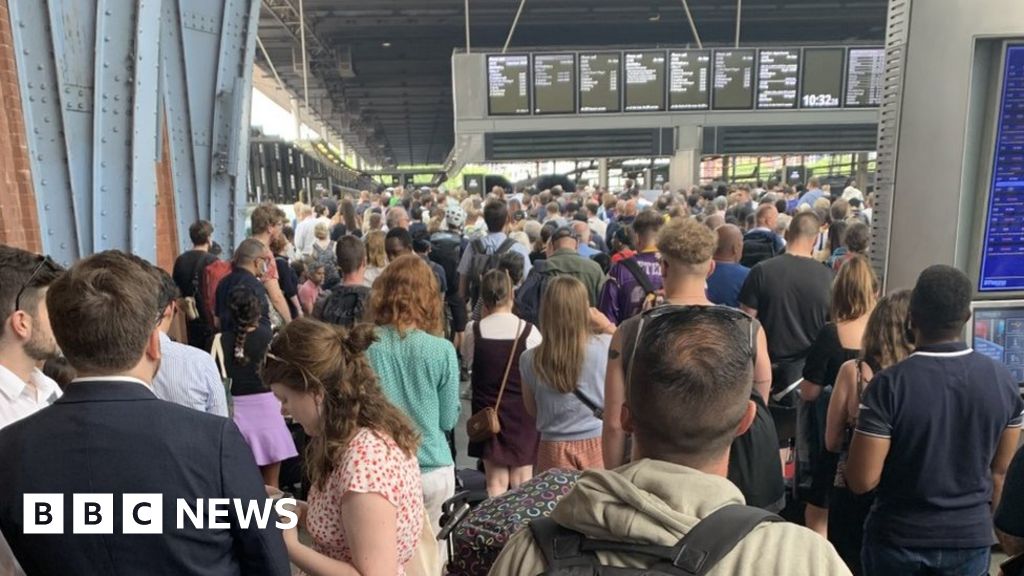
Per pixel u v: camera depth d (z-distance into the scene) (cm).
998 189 261
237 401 320
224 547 132
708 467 100
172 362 270
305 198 1619
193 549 127
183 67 549
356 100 3762
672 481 94
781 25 2509
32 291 169
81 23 354
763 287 357
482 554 167
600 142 1322
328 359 171
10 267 168
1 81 316
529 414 310
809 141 1346
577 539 93
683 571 83
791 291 353
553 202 896
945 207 265
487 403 325
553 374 279
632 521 88
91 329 125
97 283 127
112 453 122
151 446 124
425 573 193
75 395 127
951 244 266
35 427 125
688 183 1340
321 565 165
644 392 101
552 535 95
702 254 235
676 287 241
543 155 1323
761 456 198
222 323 398
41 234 339
